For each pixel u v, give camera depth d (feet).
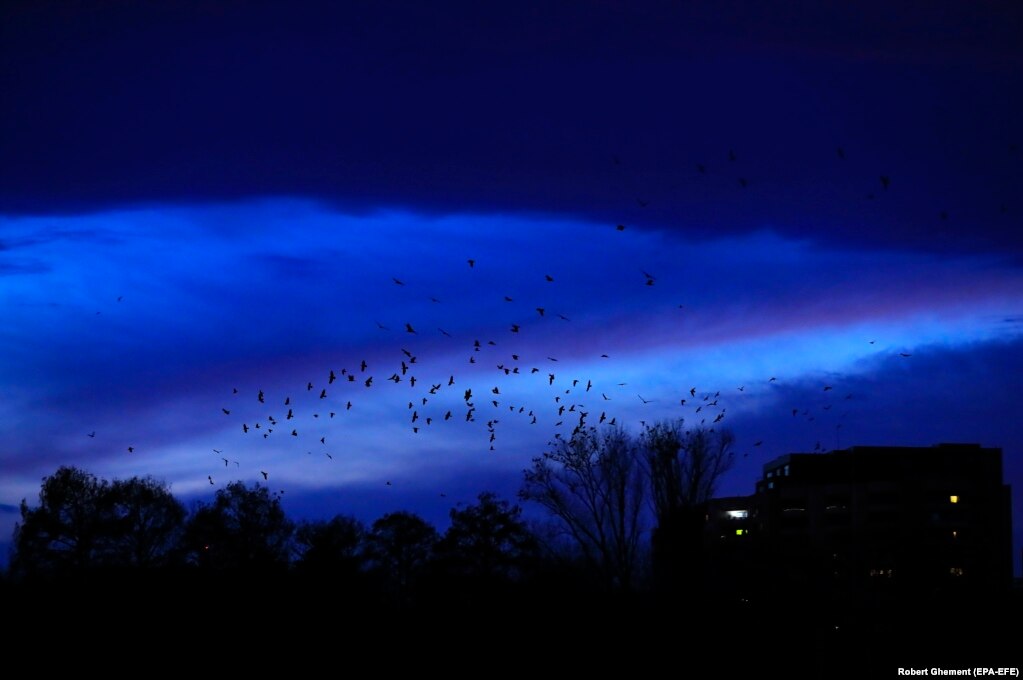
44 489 269.85
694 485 233.14
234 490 274.98
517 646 197.57
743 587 204.95
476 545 259.80
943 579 203.92
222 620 184.85
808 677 186.70
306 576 201.87
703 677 185.98
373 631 200.34
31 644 171.73
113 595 184.44
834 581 200.34
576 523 232.73
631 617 206.59
